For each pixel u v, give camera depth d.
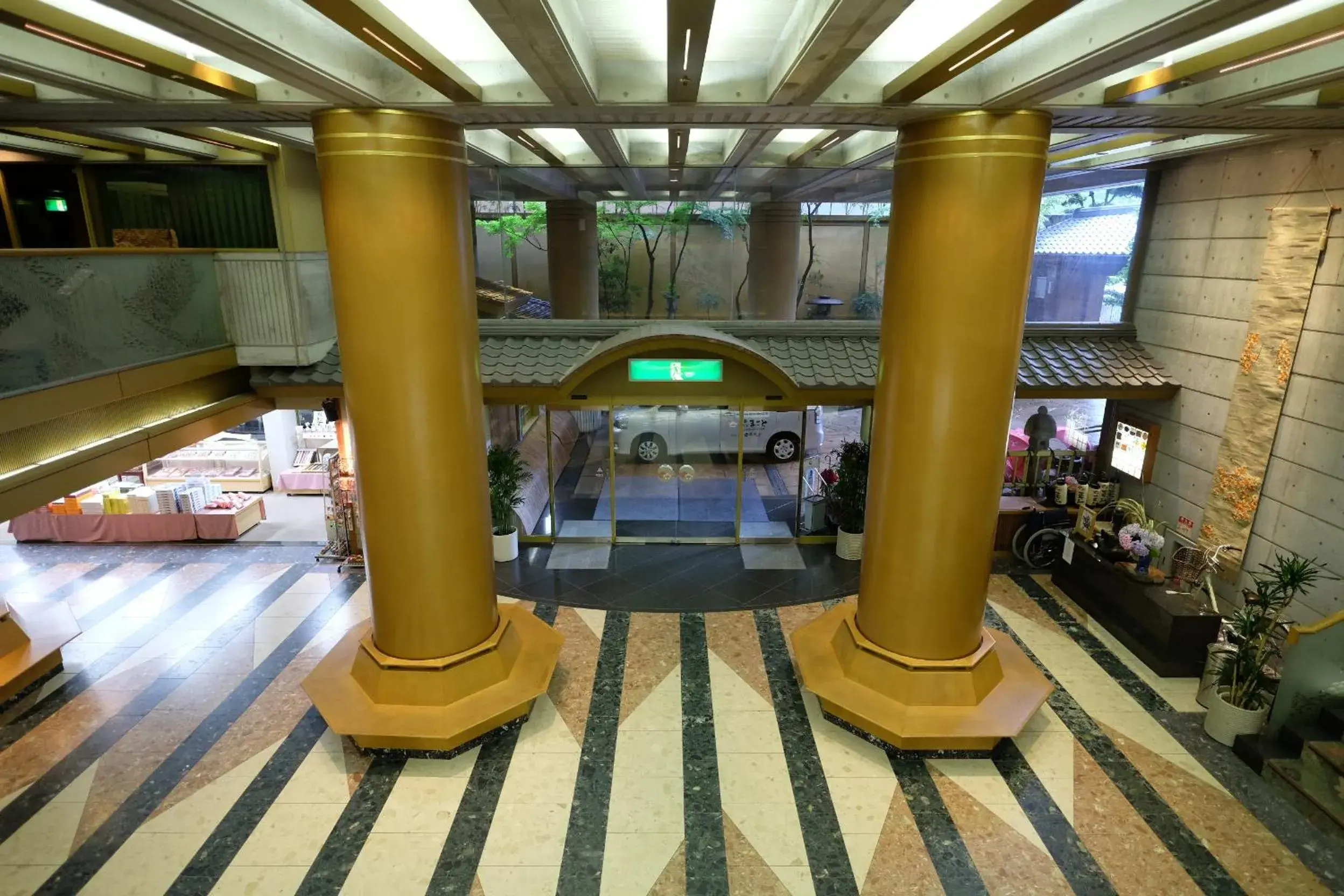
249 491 13.18
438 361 5.85
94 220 9.62
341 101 4.97
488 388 9.93
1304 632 6.02
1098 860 5.32
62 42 3.42
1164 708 7.02
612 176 10.00
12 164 9.49
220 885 5.11
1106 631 8.43
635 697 7.24
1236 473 8.25
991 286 5.55
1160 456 9.60
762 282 11.19
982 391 5.79
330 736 6.69
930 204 5.53
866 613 6.83
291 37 3.86
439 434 6.01
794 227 10.94
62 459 6.26
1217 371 8.59
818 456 11.10
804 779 6.11
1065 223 11.62
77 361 6.56
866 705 6.46
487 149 8.07
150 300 7.61
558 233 10.91
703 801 5.88
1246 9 3.01
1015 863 5.29
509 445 11.29
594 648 8.14
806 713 7.00
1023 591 9.39
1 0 2.91
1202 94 4.92
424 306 5.68
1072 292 11.43
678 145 7.53
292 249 9.01
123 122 5.66
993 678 6.68
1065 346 9.94
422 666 6.42
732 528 11.27
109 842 5.48
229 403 8.82
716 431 11.03
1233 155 8.31
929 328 5.75
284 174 8.74
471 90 4.90
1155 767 6.24
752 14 3.89
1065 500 10.25
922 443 6.00
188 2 3.01
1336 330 7.00
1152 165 9.38
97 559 10.50
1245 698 6.48
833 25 3.22
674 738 6.63
